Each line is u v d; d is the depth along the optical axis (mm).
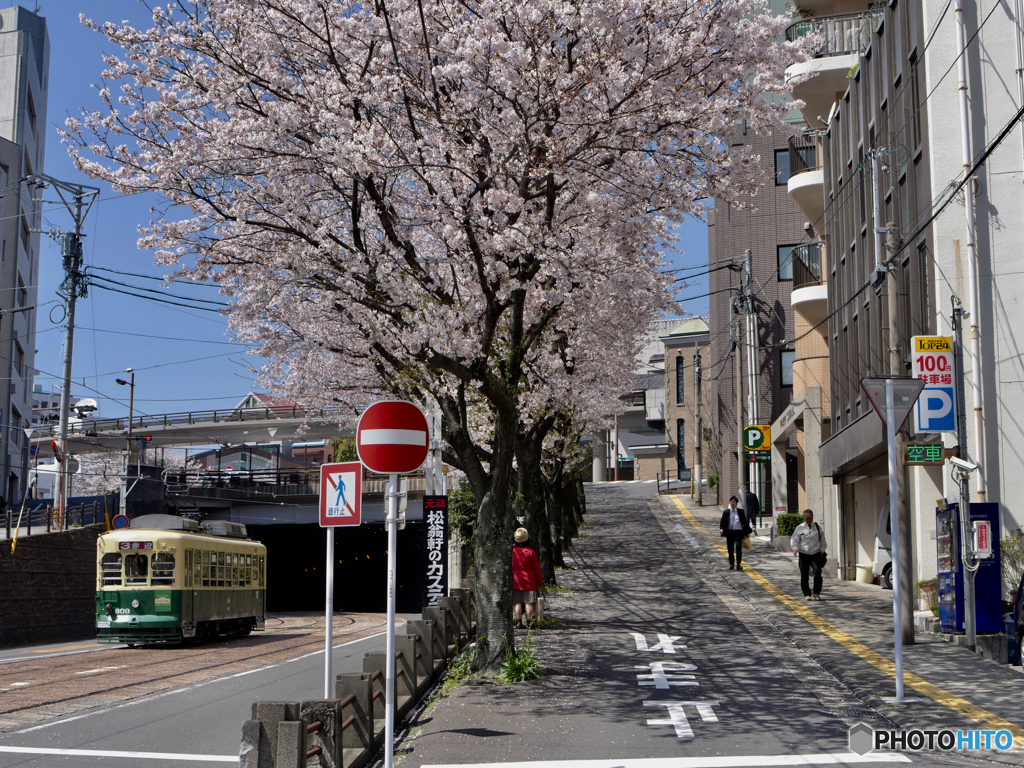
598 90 12141
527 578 14977
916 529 16422
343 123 11703
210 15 12680
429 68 12016
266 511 48219
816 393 27688
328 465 8586
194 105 13094
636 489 64500
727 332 42062
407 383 13336
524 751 7793
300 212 13062
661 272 19547
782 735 8344
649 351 79375
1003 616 12922
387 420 7531
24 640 26078
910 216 16828
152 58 12797
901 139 17469
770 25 12500
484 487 12070
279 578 57281
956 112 15453
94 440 57594
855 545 23953
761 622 16234
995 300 14859
